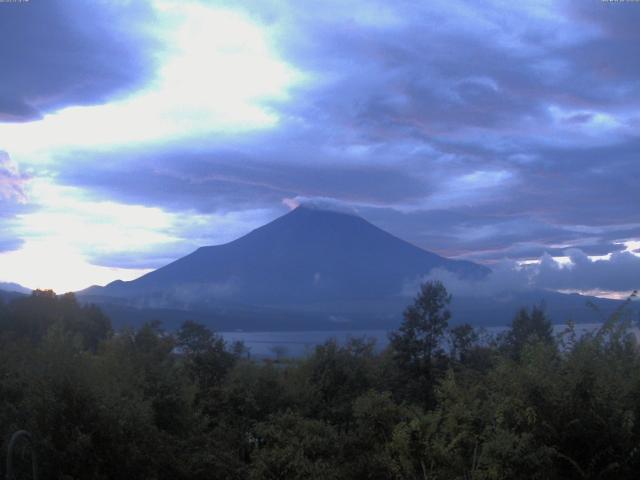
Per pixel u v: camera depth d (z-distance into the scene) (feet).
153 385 39.60
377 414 33.14
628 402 21.13
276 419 38.81
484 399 26.71
